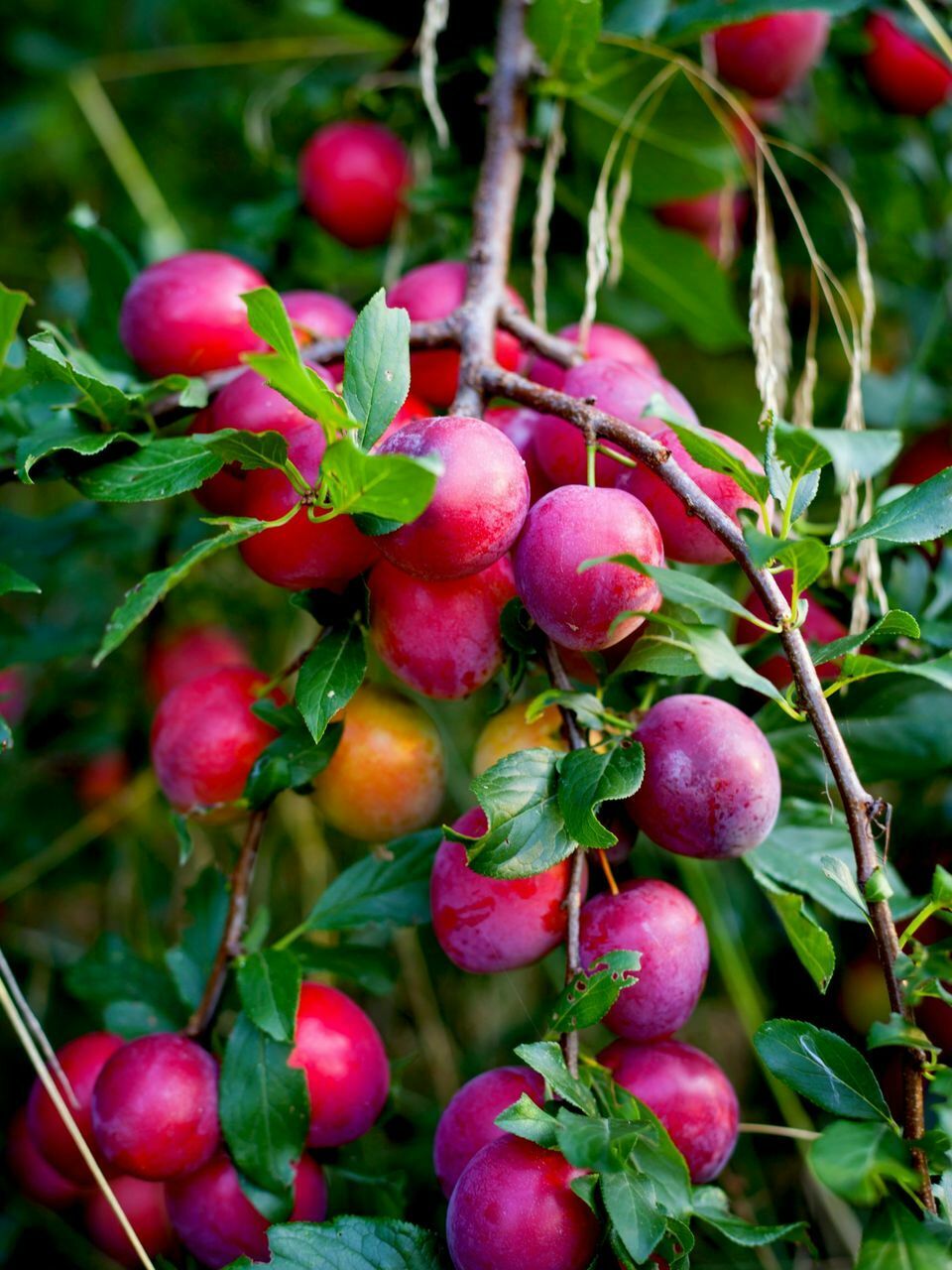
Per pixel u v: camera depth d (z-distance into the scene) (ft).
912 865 1.72
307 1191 1.43
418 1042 1.98
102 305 1.74
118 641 1.23
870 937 1.71
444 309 1.57
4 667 1.88
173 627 1.98
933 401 1.95
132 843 2.05
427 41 1.67
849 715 1.52
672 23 1.72
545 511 1.29
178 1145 1.37
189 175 2.57
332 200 1.93
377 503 1.22
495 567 1.36
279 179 2.09
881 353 2.19
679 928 1.34
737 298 2.06
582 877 1.37
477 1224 1.23
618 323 2.13
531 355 1.60
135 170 2.27
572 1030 1.27
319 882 2.00
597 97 1.78
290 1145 1.38
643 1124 1.22
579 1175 1.24
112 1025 1.56
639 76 1.76
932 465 1.91
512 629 1.36
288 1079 1.38
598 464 1.39
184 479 1.36
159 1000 1.59
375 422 1.26
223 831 2.05
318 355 1.49
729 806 1.29
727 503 1.33
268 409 1.38
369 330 1.26
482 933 1.34
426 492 1.19
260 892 2.04
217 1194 1.40
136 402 1.46
